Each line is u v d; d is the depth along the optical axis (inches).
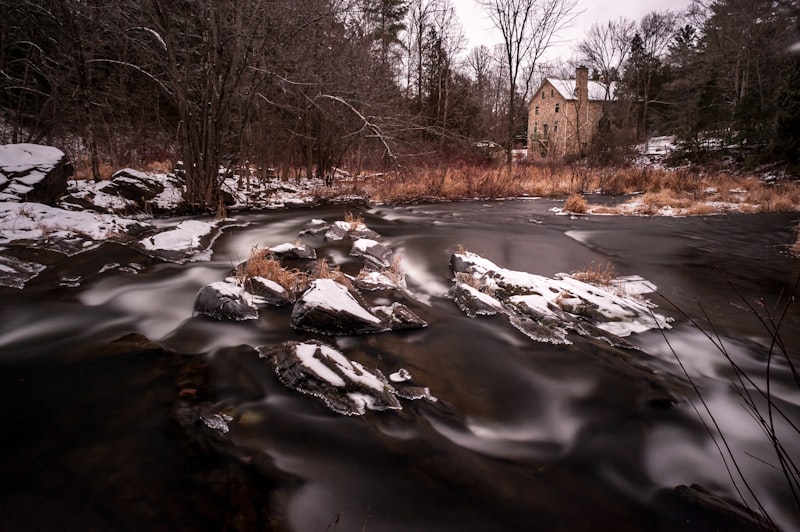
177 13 477.7
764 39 1106.1
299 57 575.2
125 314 209.9
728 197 696.4
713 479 119.3
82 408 134.3
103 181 470.3
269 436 124.6
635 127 1596.9
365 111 669.9
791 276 309.0
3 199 328.5
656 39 1785.2
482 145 1075.3
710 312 242.2
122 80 703.7
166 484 104.7
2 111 637.9
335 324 191.2
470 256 298.8
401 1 1226.6
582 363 177.2
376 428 131.2
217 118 490.9
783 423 142.3
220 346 177.2
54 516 94.9
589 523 102.5
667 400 153.7
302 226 441.1
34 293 221.5
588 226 483.5
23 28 564.1
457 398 152.9
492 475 116.3
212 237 365.7
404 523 99.3
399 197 703.1
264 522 95.6
